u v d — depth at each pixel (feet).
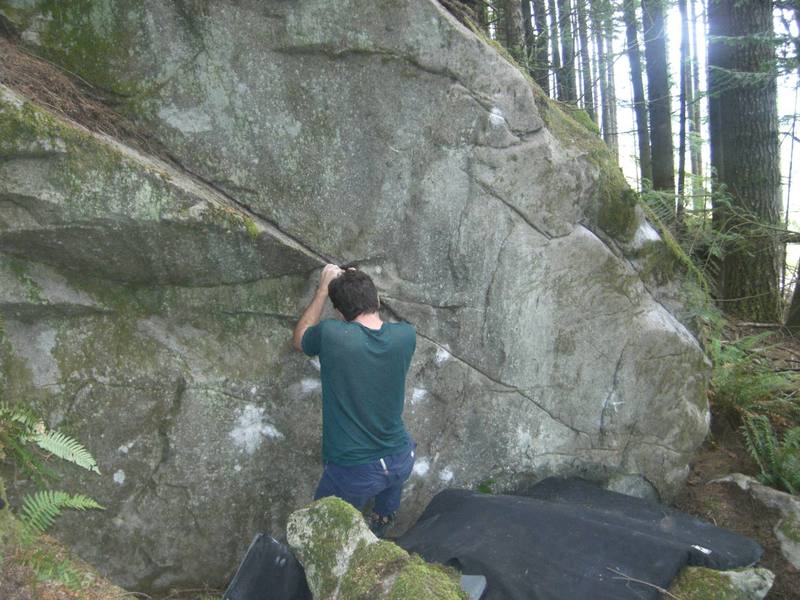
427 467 13.64
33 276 10.17
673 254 16.34
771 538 15.05
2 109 9.07
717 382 19.45
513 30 26.48
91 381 10.61
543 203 13.88
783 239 28.35
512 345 14.15
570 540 11.02
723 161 30.42
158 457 11.22
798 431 17.51
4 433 9.57
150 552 11.34
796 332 27.07
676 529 12.55
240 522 12.03
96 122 10.67
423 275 13.16
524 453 14.62
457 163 13.01
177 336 11.42
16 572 8.43
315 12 11.61
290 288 12.21
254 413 11.96
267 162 11.75
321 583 9.44
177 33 11.05
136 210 10.14
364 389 11.13
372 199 12.57
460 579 10.02
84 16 10.69
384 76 12.23
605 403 15.37
